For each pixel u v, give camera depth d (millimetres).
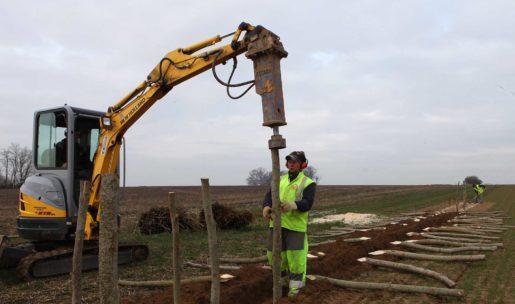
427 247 9930
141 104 7777
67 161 8422
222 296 5883
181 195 42594
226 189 56750
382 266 8133
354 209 24875
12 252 8117
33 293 6922
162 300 5793
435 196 36562
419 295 6449
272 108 5262
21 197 8797
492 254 9727
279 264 5426
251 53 5352
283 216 6027
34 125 9109
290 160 6020
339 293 6523
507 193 36406
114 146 8156
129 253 8977
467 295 6523
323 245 10133
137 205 28422
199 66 7078
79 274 4469
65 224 8273
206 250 10773
